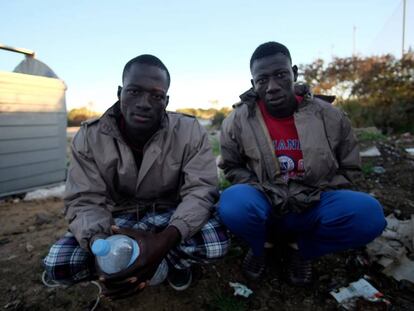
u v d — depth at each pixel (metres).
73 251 1.62
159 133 1.68
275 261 2.27
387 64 11.95
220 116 18.14
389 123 10.88
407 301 1.86
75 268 1.62
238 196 1.80
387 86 11.72
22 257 2.41
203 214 1.65
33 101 3.86
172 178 1.81
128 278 1.38
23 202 3.72
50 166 4.16
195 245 1.71
